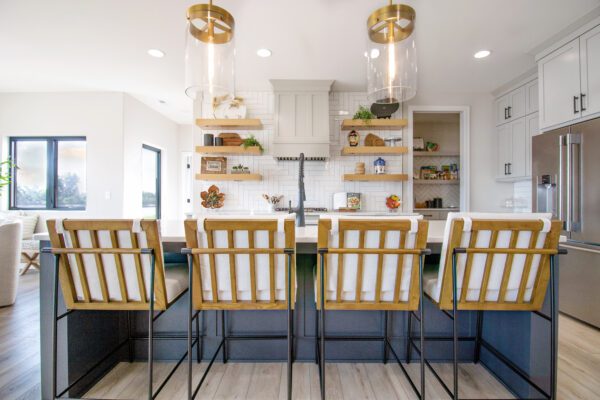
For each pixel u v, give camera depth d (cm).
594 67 226
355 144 376
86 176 411
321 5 216
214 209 387
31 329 216
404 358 174
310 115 352
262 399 142
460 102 397
